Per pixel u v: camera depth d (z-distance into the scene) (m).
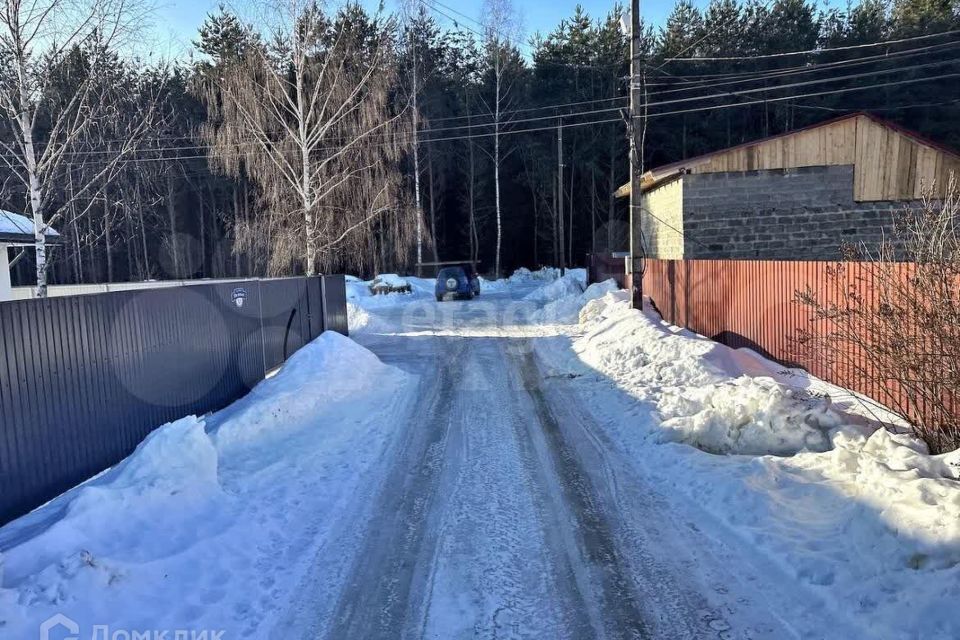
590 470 6.20
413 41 29.67
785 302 9.52
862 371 6.68
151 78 22.92
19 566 3.90
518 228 52.12
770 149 16.45
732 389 7.10
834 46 39.84
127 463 5.54
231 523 5.01
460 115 44.91
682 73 42.50
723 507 5.00
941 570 3.45
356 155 20.89
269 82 19.77
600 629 3.55
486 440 7.34
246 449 7.20
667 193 18.66
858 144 16.19
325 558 4.52
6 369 5.06
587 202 50.12
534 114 45.72
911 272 6.00
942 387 5.25
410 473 6.31
